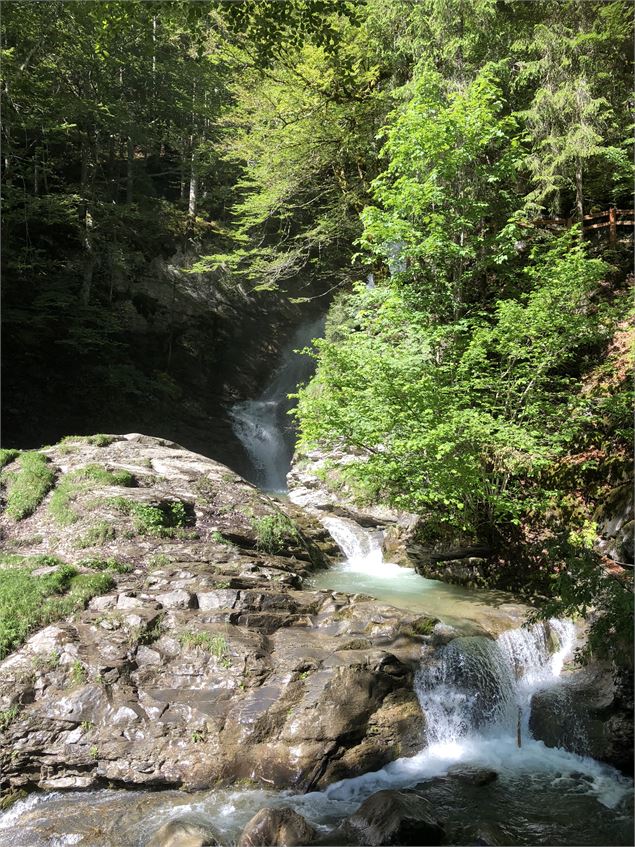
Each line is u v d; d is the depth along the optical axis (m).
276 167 17.44
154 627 6.86
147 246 23.62
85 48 19.45
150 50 20.12
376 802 5.22
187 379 22.48
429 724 6.59
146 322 22.44
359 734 6.20
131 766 5.75
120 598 7.27
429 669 6.94
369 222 10.20
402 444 8.82
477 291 12.46
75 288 21.06
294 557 10.34
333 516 12.95
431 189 9.62
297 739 5.95
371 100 15.84
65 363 20.14
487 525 10.37
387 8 13.35
